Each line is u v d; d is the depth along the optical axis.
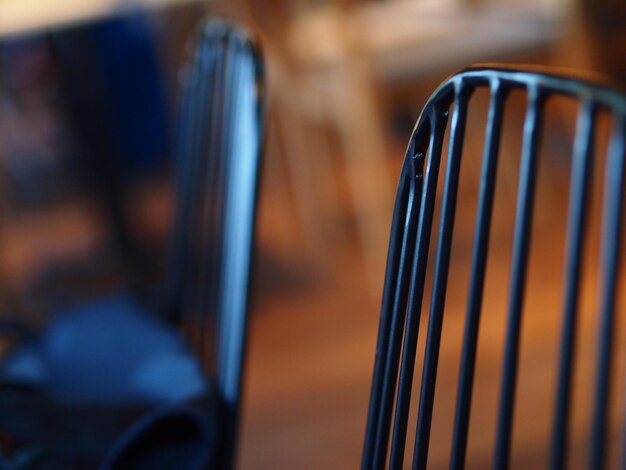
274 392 2.26
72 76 2.71
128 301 1.26
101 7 2.60
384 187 2.70
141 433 0.86
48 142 3.73
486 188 0.59
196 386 1.02
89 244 3.25
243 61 1.09
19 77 3.68
